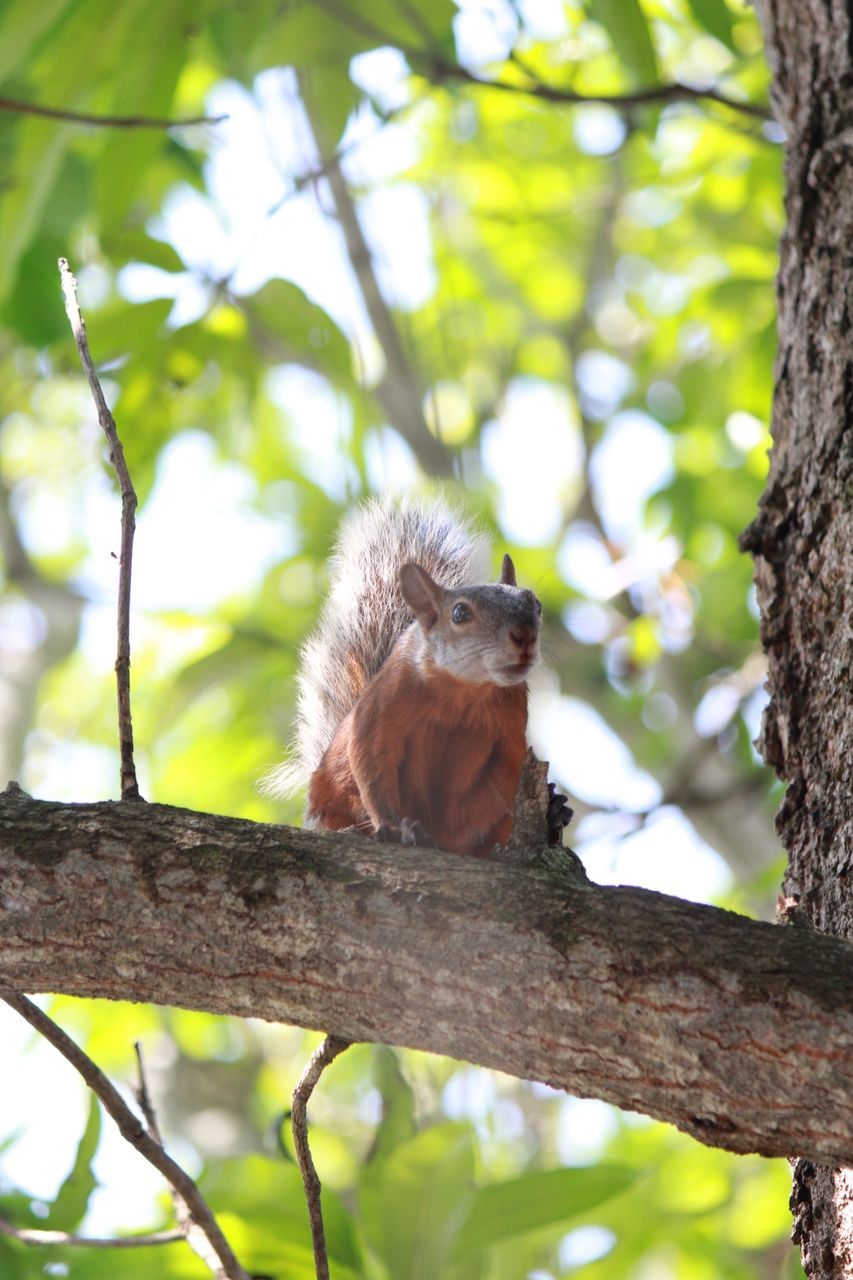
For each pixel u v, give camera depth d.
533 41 16.19
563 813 6.86
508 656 8.02
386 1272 7.30
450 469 15.69
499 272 20.50
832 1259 5.91
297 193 10.67
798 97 8.05
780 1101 4.63
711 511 15.97
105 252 10.82
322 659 10.26
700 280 17.84
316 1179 6.10
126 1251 8.88
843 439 7.02
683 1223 13.66
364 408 11.73
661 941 4.89
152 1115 7.13
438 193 20.42
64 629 18.77
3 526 19.06
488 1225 7.87
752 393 13.51
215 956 5.20
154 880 5.27
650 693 16.86
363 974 5.09
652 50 10.12
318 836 5.46
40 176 9.48
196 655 15.16
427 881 5.21
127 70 9.58
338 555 10.43
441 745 8.42
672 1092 4.77
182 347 11.23
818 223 7.62
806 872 6.52
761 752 7.09
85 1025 16.41
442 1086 13.12
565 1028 4.88
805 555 7.02
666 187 16.88
